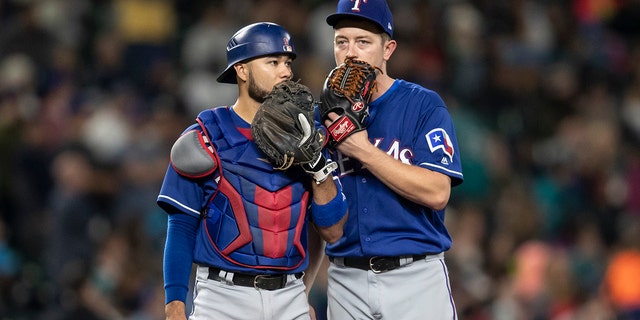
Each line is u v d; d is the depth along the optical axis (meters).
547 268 38.28
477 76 54.84
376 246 20.09
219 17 52.56
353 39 20.17
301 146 18.61
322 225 19.61
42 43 49.59
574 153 51.06
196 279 19.78
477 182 46.66
